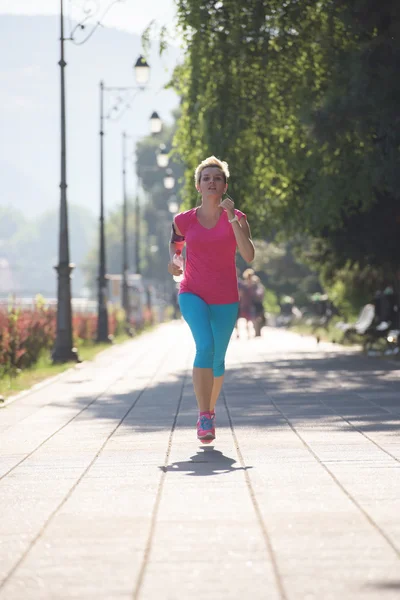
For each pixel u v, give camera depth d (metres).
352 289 55.72
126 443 18.14
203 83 41.81
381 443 16.95
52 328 49.81
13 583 9.19
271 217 45.09
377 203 41.69
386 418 20.69
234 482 13.70
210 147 41.84
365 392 27.25
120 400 26.83
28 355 40.12
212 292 17.42
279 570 9.30
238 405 24.61
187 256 17.56
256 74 41.81
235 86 41.72
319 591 8.63
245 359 45.38
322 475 14.03
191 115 42.81
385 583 8.80
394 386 29.00
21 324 40.12
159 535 10.77
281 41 40.84
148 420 21.81
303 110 34.44
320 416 21.48
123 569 9.51
